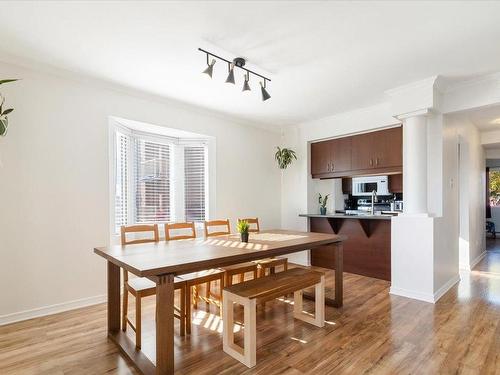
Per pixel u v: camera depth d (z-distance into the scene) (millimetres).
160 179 4094
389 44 2361
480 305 2957
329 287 3609
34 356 2027
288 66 2756
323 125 4648
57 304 2828
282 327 2469
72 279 2934
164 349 1758
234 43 2348
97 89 3156
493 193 8633
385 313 2766
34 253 2717
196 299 2943
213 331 2418
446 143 3498
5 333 2365
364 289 3531
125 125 3617
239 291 2066
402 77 3020
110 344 2197
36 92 2752
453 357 1993
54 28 2143
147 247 2416
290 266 4820
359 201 5422
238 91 3426
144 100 3543
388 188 4746
